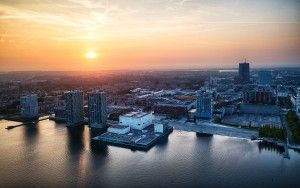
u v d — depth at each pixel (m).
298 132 167.88
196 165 131.50
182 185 112.56
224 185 112.19
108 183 114.88
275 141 162.00
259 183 113.50
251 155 143.50
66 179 118.88
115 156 144.88
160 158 141.00
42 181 117.25
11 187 112.56
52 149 156.50
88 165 133.12
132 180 117.38
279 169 126.25
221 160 137.00
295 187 110.25
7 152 152.38
